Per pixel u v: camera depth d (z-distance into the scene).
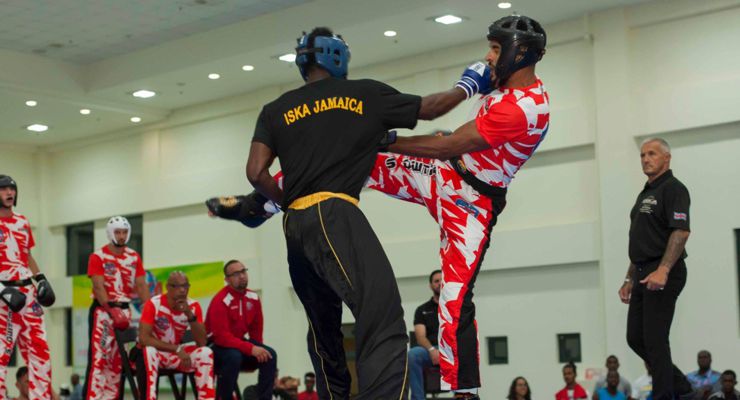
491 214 4.24
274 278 16.03
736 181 11.88
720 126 12.05
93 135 19.02
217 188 16.95
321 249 3.62
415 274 14.41
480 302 13.95
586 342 12.90
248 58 14.39
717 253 11.96
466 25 13.09
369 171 3.77
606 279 12.48
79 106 16.62
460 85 3.99
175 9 13.52
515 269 13.62
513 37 4.03
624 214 12.45
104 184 19.08
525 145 4.10
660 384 5.12
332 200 3.67
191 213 17.61
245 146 16.72
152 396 8.12
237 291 8.75
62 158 19.92
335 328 3.98
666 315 5.16
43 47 15.16
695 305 12.05
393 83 14.94
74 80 16.02
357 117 3.73
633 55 12.73
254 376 16.41
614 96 12.69
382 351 3.49
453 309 4.13
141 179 18.34
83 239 19.66
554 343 13.19
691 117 12.12
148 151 18.22
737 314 11.73
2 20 13.78
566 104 13.28
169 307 8.48
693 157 12.24
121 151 18.77
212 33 14.50
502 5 12.30
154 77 15.30
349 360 14.77
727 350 11.74
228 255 17.03
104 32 14.49
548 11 12.74
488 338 13.87
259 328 9.02
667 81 12.43
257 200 4.59
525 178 13.66
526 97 4.05
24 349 7.66
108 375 9.14
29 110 16.80
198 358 8.22
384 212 15.03
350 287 3.57
